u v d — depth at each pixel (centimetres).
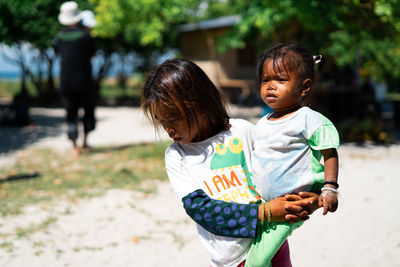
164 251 370
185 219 449
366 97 1086
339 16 813
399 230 399
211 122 176
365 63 1599
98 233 411
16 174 638
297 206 152
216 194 169
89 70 734
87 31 717
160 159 719
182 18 1869
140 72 2317
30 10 1243
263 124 172
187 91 162
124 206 489
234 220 156
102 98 2272
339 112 1052
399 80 1956
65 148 860
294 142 160
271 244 158
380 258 343
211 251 169
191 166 173
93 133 1099
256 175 170
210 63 2016
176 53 2330
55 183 583
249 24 1234
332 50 1351
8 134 1080
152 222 440
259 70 171
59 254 364
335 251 361
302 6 808
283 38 1159
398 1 707
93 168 668
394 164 688
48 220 442
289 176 161
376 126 943
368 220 430
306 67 162
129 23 1753
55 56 2148
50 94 2211
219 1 2308
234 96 1989
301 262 343
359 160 724
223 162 173
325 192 150
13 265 341
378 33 840
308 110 160
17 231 413
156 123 170
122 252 368
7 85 2936
